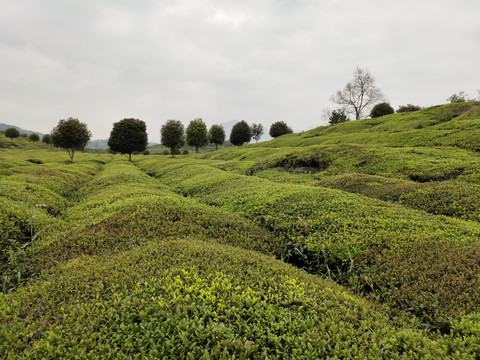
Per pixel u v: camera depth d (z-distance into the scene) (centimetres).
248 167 3406
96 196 1795
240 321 445
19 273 656
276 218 1152
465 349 396
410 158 2338
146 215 1030
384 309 544
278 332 434
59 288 559
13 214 998
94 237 878
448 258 680
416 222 955
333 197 1328
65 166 4084
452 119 3997
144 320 441
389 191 1545
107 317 453
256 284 559
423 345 407
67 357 382
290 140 6091
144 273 579
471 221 1030
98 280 563
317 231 966
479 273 592
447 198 1268
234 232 998
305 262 851
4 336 427
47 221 1082
